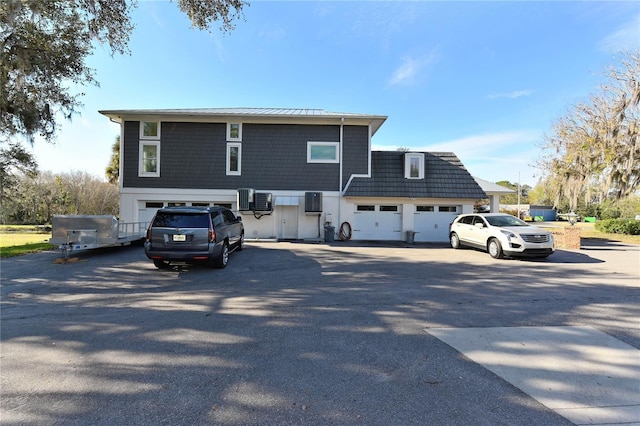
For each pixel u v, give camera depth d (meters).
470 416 2.71
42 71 12.08
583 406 2.86
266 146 17.59
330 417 2.68
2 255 11.02
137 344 4.15
